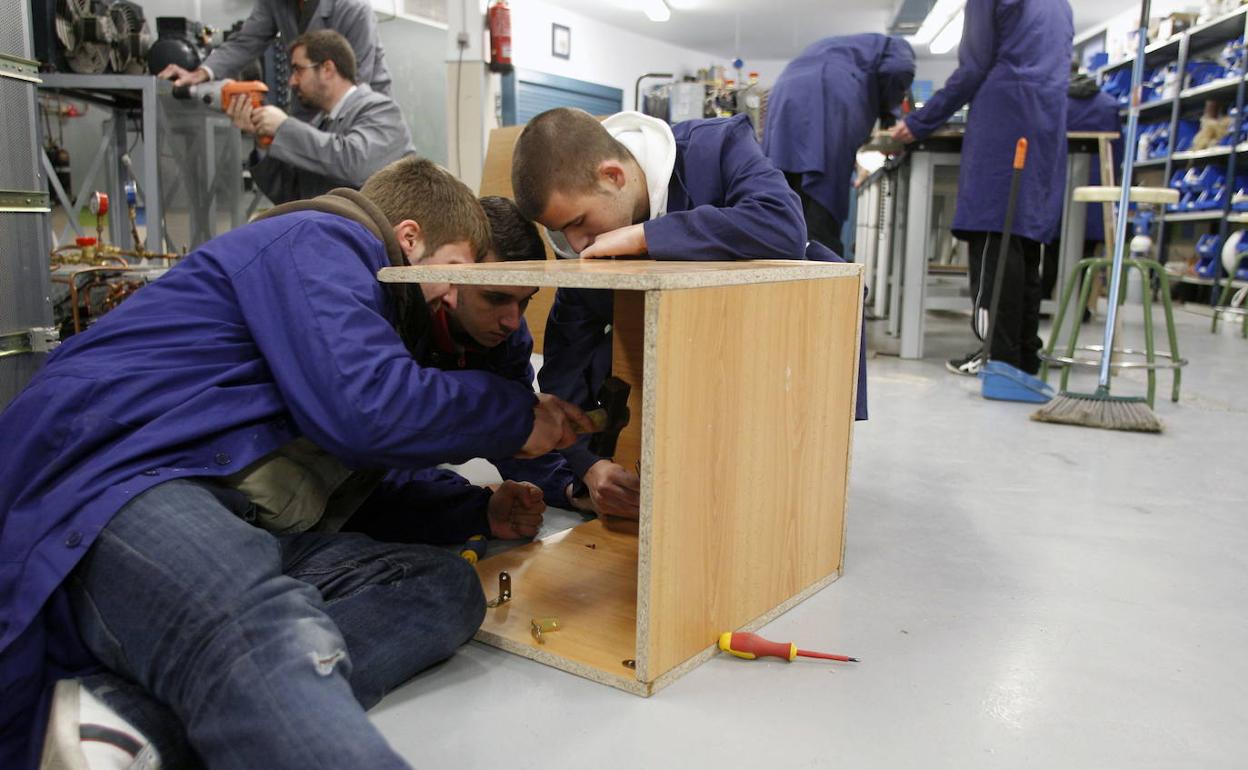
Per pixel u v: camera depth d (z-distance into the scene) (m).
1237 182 6.21
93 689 0.77
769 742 0.91
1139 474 2.08
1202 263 6.49
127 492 0.82
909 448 2.34
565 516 1.64
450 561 1.05
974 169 3.27
